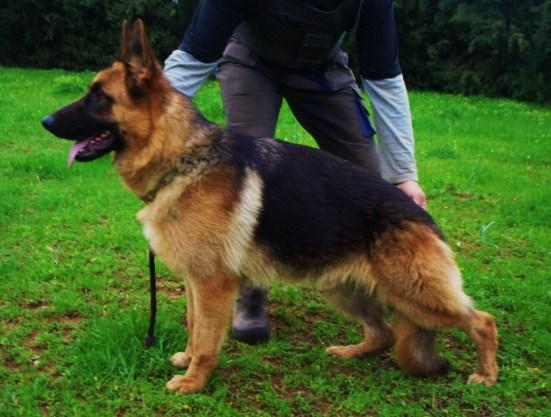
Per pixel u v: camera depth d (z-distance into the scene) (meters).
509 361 3.64
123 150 3.20
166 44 19.45
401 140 3.89
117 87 3.10
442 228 6.09
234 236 3.12
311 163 3.30
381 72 3.79
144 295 4.34
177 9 19.12
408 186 3.94
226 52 3.93
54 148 8.55
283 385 3.34
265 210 3.17
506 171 8.56
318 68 3.92
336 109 4.00
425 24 19.59
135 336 3.56
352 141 4.06
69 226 5.54
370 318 3.68
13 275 4.44
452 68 19.41
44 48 19.50
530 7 18.22
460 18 18.55
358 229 3.21
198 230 3.09
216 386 3.28
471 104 16.64
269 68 3.87
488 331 3.33
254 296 3.76
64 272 4.53
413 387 3.37
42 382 3.19
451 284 3.20
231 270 3.17
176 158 3.12
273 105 3.94
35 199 6.21
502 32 18.25
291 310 4.33
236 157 3.19
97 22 19.36
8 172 7.11
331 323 4.16
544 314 4.27
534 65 17.83
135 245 5.14
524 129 12.59
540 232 6.05
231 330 3.88
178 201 3.11
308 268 3.28
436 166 8.59
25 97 12.53
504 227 6.22
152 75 3.09
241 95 3.87
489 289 4.68
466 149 10.06
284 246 3.21
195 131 3.18
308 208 3.20
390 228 3.18
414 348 3.38
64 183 6.90
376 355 3.74
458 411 3.16
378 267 3.21
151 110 3.11
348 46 17.44
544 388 3.38
